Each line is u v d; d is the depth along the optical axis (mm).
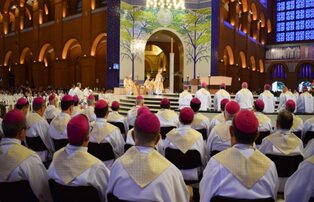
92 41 30656
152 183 2934
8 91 28156
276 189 3047
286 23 46969
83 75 31250
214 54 29406
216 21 29438
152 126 3104
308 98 15250
